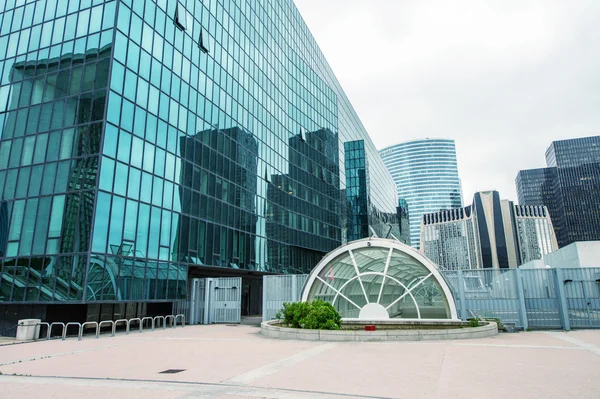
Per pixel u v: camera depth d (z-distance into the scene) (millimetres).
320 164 54531
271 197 41062
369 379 8977
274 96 44500
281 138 45031
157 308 28969
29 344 17188
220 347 15234
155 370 10492
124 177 23047
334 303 23438
